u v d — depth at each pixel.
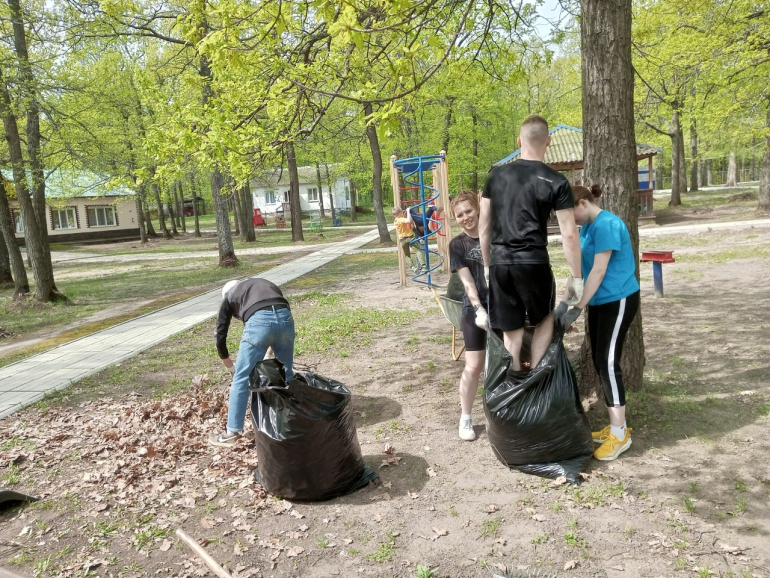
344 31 3.23
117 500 3.76
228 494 3.74
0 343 10.26
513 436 3.65
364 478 3.73
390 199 65.88
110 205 41.78
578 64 21.56
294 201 30.81
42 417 5.61
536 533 3.06
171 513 3.55
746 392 4.64
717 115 15.39
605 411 4.41
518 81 7.46
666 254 8.57
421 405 5.11
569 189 3.38
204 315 10.94
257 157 5.79
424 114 27.94
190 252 28.83
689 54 13.12
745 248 12.98
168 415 5.14
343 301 11.04
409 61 4.09
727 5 12.98
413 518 3.31
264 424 3.51
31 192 14.16
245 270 18.45
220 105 5.54
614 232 3.56
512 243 3.45
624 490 3.38
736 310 7.48
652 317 7.54
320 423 3.42
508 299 3.59
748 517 3.05
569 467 3.58
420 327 8.27
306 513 3.46
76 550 3.21
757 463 3.56
